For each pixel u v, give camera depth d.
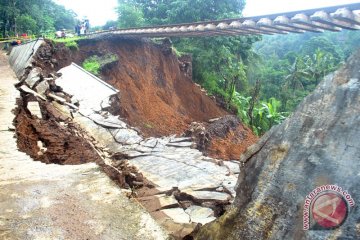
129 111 16.77
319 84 3.08
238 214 3.19
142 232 4.03
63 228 4.00
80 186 5.14
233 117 23.66
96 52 19.14
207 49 27.98
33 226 4.00
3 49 28.56
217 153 16.69
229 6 26.78
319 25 7.52
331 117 2.84
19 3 37.78
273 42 66.88
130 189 6.72
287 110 35.75
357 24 6.77
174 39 28.94
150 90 20.53
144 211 4.49
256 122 29.45
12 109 9.92
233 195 6.46
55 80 15.38
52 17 47.03
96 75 16.86
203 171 7.74
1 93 12.10
